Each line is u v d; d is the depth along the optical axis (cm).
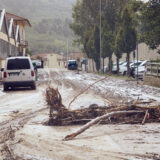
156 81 3450
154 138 1170
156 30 3950
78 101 2153
